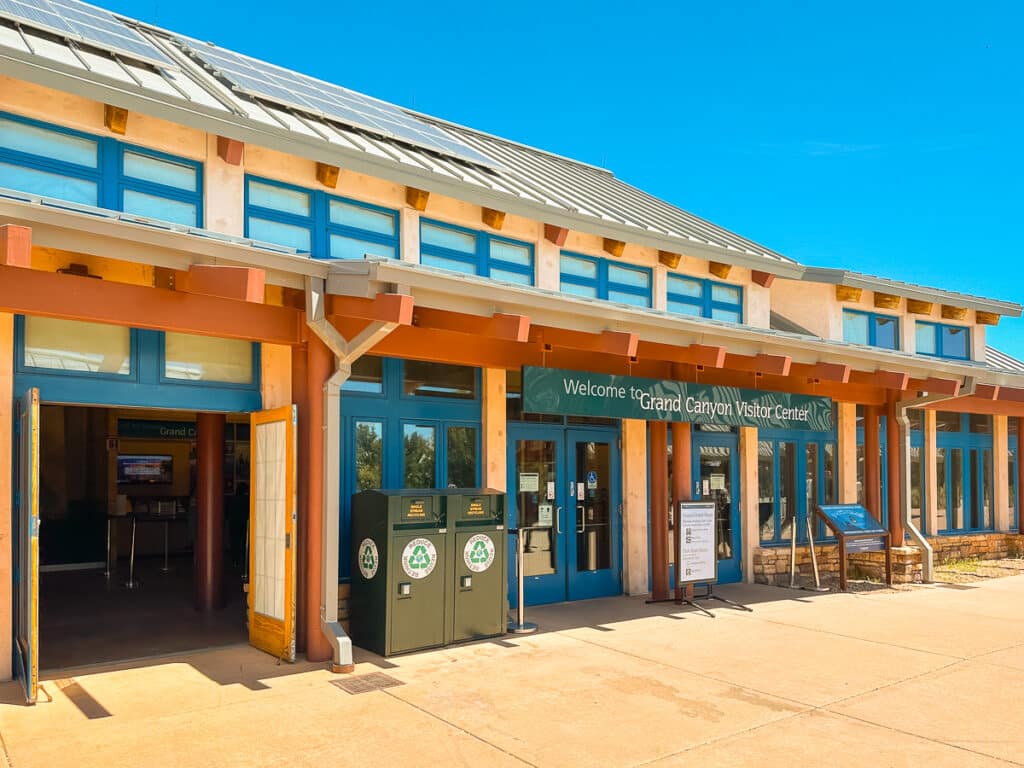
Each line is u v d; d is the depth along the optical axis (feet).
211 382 26.04
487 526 28.17
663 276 40.96
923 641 28.25
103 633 28.55
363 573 26.66
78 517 49.62
